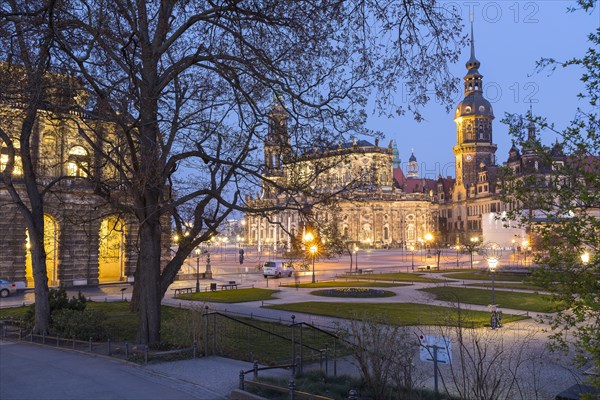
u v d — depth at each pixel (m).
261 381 17.05
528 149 12.29
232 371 19.45
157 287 24.23
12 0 21.70
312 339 28.16
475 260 111.00
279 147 25.08
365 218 181.12
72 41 21.95
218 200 24.47
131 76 20.97
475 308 41.06
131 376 18.47
